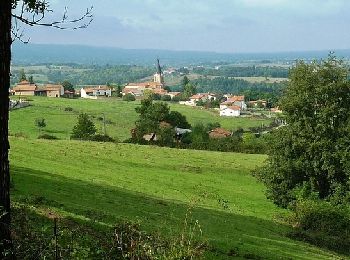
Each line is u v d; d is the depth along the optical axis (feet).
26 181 130.31
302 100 195.21
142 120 398.83
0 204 34.17
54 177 157.38
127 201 140.05
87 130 370.53
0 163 34.14
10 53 34.12
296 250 123.85
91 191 144.66
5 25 33.17
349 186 185.47
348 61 209.77
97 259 43.47
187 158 253.85
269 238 131.85
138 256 42.34
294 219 168.96
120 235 44.75
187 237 51.24
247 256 98.89
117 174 200.23
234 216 157.28
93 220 83.87
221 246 100.37
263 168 204.95
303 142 191.83
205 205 170.40
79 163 206.59
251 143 312.09
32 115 506.07
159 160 240.32
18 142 231.09
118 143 274.57
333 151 189.47
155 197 164.76
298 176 198.39
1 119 33.86
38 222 65.82
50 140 255.70
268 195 200.03
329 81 195.93
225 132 493.36
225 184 215.92
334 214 163.94
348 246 147.74
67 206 99.35
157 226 99.86
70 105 629.51
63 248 40.93
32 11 37.09
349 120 193.36
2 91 33.71
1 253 33.96
